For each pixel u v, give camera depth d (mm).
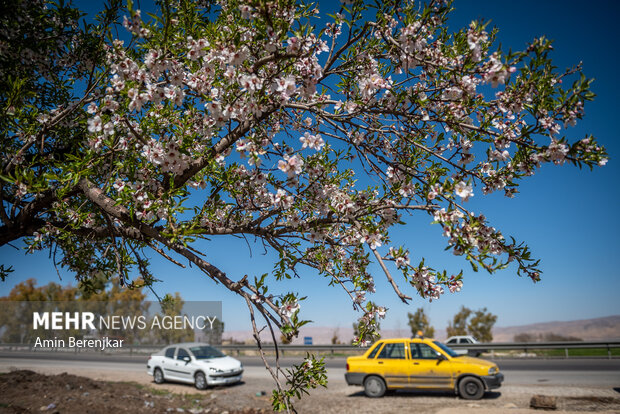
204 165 3389
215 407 11688
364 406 10938
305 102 3828
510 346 22781
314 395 12867
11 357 29344
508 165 3104
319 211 3807
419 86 3559
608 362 19172
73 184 3486
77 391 12094
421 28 3068
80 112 4082
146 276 4629
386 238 3684
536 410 8984
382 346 12664
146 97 2936
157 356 16594
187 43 2943
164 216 3146
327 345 26656
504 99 2908
